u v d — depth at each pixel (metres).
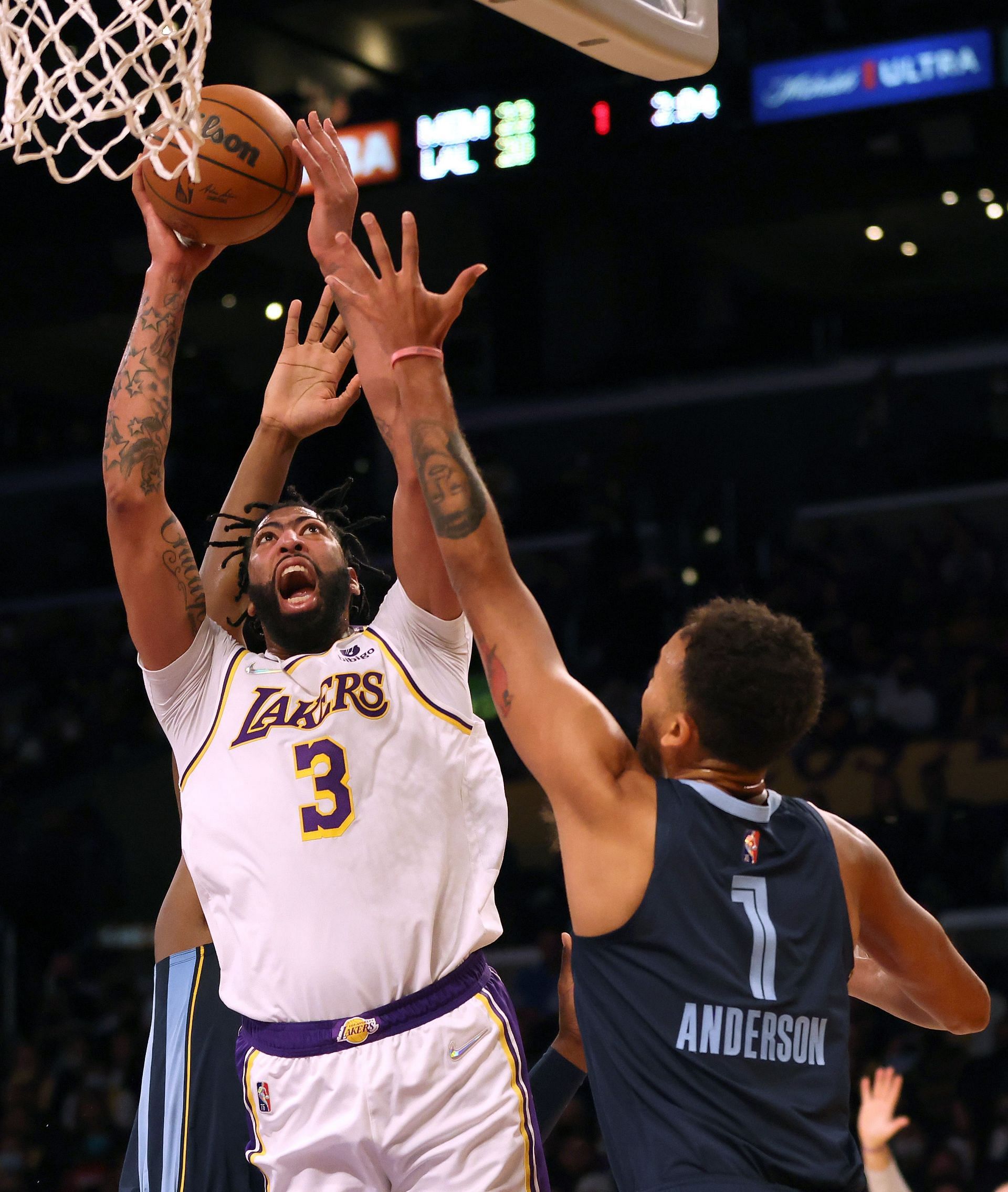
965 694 15.02
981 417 18.36
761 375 18.83
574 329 18.83
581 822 2.69
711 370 19.00
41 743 18.14
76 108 3.54
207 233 3.68
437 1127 3.22
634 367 18.88
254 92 3.78
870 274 18.83
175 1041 3.93
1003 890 13.43
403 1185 3.25
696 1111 2.54
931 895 13.55
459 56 16.14
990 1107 11.26
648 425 19.08
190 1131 3.83
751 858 2.69
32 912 16.45
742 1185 2.46
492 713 15.56
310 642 3.57
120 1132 13.12
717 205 13.41
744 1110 2.53
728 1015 2.58
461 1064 3.27
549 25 3.77
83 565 20.02
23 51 3.55
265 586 3.56
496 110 12.88
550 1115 3.85
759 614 2.78
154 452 3.49
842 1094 2.63
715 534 17.80
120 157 13.88
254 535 3.66
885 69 12.23
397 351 2.93
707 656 2.72
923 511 18.00
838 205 13.20
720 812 2.70
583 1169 11.20
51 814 16.86
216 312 17.25
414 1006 3.27
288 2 14.93
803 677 2.72
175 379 19.25
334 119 13.19
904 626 16.33
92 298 15.19
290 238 15.02
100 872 16.72
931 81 12.12
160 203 3.68
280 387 4.05
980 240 17.67
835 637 16.08
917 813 14.09
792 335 19.28
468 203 13.79
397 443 3.39
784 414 18.75
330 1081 3.23
